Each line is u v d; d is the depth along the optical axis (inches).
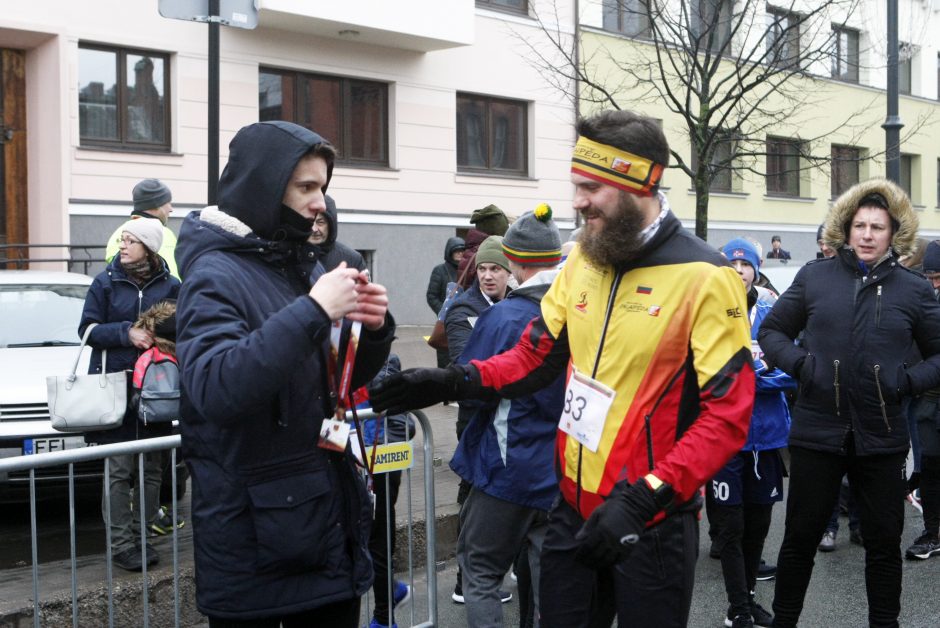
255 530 95.0
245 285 96.7
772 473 197.8
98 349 210.4
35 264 540.7
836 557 242.4
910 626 195.9
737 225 896.3
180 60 580.7
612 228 104.0
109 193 556.4
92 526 236.1
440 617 201.2
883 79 984.3
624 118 104.4
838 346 167.3
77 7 538.0
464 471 154.7
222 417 88.8
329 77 659.4
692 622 198.1
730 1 518.0
